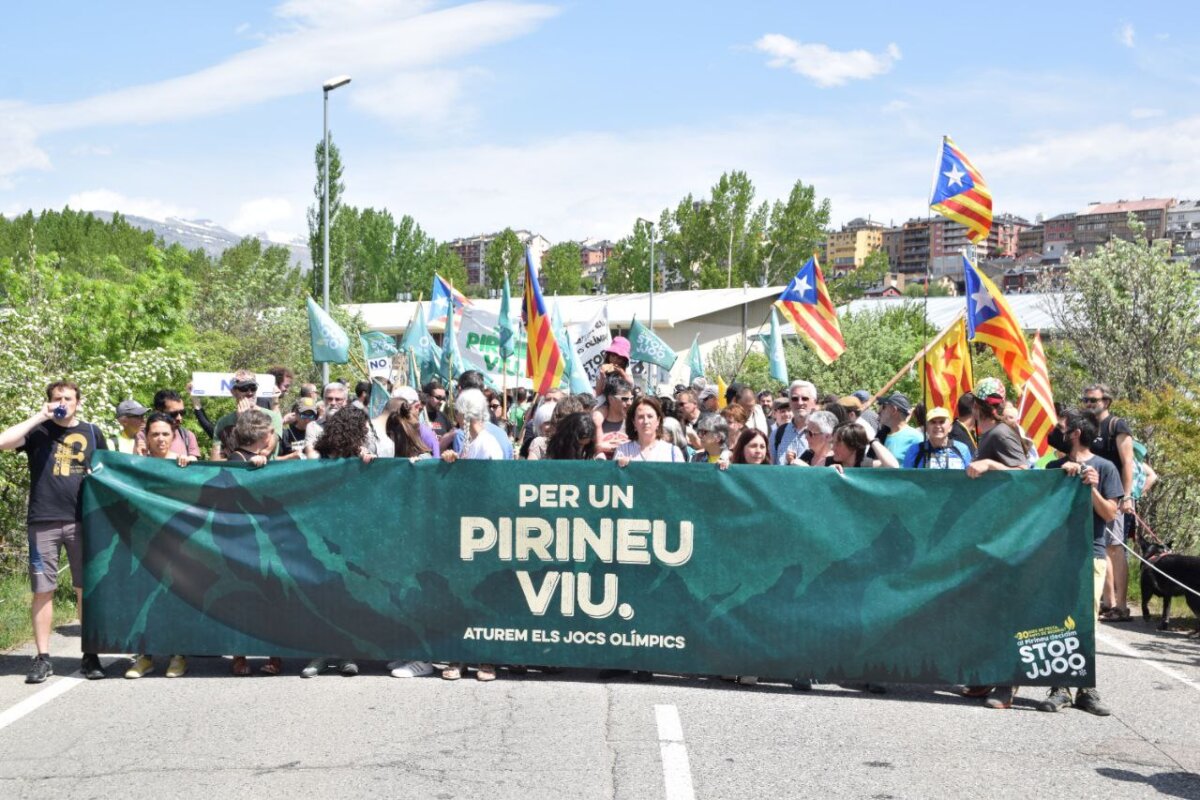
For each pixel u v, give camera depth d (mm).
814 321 13438
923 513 6352
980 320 10047
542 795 4805
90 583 6836
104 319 15000
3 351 10219
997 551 6285
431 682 6688
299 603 6797
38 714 5992
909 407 8445
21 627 7895
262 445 7000
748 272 73688
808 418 7441
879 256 78750
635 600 6570
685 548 6523
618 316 42156
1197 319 15797
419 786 4895
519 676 6844
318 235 52250
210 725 5777
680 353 43625
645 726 5785
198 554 6832
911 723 5949
